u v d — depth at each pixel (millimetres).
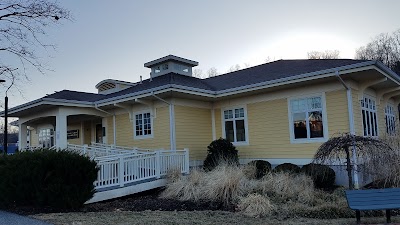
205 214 7074
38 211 7086
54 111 14984
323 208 7156
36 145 21703
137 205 8430
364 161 8711
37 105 14289
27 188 7289
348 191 6090
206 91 13023
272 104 12594
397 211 7086
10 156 7785
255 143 13008
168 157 10984
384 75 10438
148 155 10305
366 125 11656
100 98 17266
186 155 11695
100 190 8750
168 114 13375
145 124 14516
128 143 15352
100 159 9078
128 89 17562
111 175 9172
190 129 13734
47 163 7297
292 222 6305
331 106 10969
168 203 8570
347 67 9680
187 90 12359
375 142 7973
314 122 11375
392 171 8539
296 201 8031
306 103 11641
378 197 5984
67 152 7750
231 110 14016
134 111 15156
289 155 11922
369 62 9172
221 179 8656
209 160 12047
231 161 11625
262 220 6512
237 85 13234
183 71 18062
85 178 7664
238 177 8688
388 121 14938
